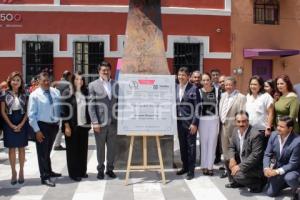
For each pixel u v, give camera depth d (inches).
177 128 320.5
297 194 254.8
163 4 645.3
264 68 677.3
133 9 349.4
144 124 297.1
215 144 318.7
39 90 293.1
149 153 332.5
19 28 625.3
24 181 302.8
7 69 628.1
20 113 289.7
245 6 666.2
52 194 270.7
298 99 293.9
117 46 634.8
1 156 394.3
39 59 632.4
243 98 306.0
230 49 661.3
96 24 633.0
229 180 286.7
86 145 308.0
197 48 656.4
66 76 359.3
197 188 284.0
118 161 329.7
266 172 260.7
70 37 629.3
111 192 275.0
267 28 673.6
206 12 652.1
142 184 294.5
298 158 259.0
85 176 311.1
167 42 641.6
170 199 260.5
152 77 298.5
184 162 320.5
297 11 682.8
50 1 629.6
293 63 683.4
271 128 291.3
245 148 274.4
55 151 417.7
